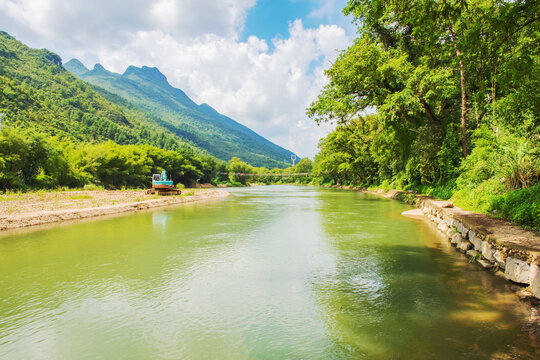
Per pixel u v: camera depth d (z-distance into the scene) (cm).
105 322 477
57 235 1170
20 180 3734
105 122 14725
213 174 11238
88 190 4291
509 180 1122
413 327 448
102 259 833
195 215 1858
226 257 855
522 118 1333
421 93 1972
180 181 9350
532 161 1077
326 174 9506
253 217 1758
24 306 534
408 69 2009
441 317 477
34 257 849
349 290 604
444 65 1989
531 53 869
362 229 1320
